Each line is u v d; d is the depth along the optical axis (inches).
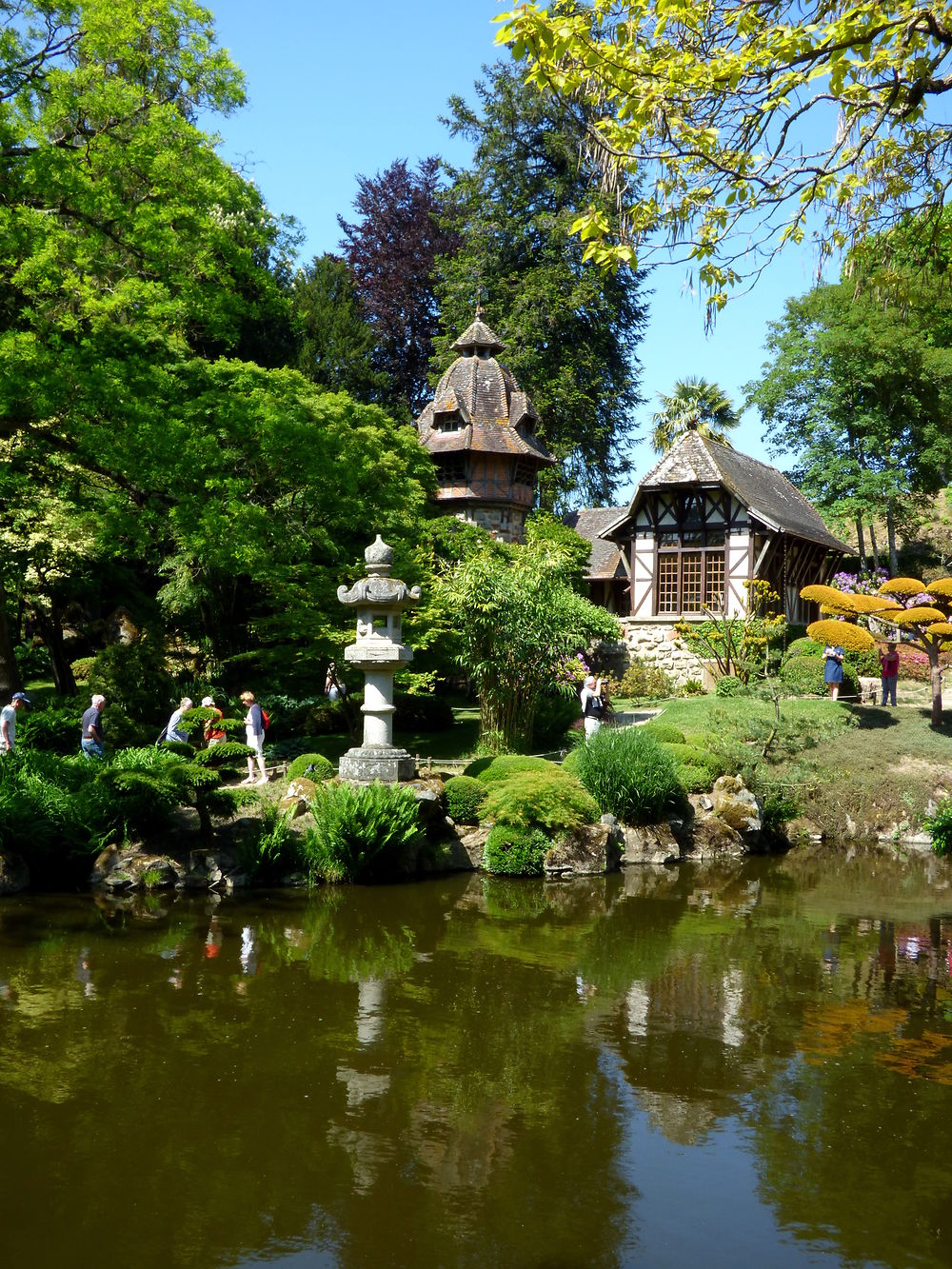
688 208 269.7
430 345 1662.2
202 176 651.5
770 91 247.9
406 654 577.9
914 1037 299.9
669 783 624.4
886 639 1022.4
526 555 836.0
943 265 278.7
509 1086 258.4
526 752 765.3
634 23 255.8
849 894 520.4
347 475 743.1
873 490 1333.7
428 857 550.9
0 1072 260.1
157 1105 241.9
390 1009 316.5
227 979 343.6
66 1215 193.6
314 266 1519.4
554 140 1434.5
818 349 1371.8
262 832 510.3
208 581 999.6
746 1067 274.2
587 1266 178.9
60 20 637.9
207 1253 181.0
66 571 994.1
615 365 1585.9
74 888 483.2
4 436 694.5
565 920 448.1
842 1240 189.5
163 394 663.8
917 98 238.8
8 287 664.4
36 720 717.9
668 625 1160.8
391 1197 202.4
